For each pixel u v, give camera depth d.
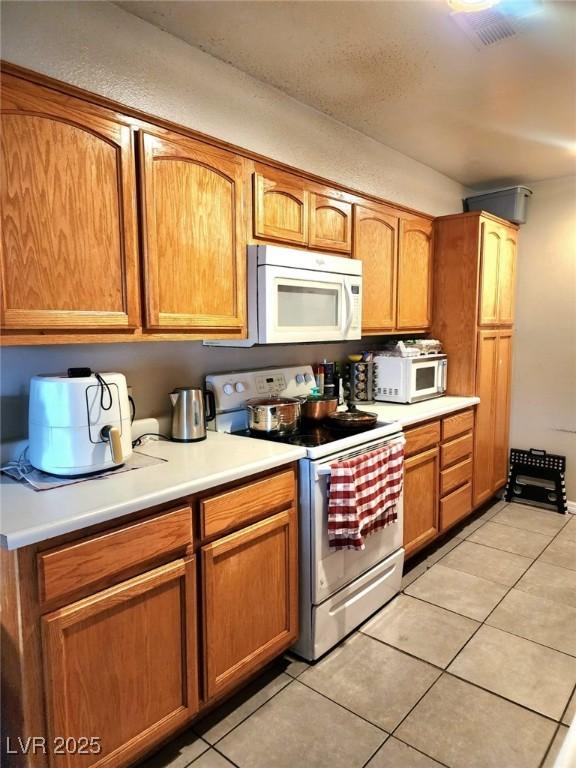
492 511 3.68
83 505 1.33
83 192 1.51
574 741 0.96
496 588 2.58
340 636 2.12
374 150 2.96
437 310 3.40
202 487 1.57
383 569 2.36
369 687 1.88
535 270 3.73
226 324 1.99
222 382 2.32
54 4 1.62
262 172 2.11
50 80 1.41
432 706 1.78
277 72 2.21
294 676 1.95
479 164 3.34
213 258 1.92
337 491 1.97
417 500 2.75
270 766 1.55
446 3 1.69
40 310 1.43
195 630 1.59
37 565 1.21
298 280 2.19
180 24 1.87
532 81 2.23
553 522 3.46
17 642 1.22
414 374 3.04
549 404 3.73
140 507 1.40
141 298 1.70
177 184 1.77
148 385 2.11
